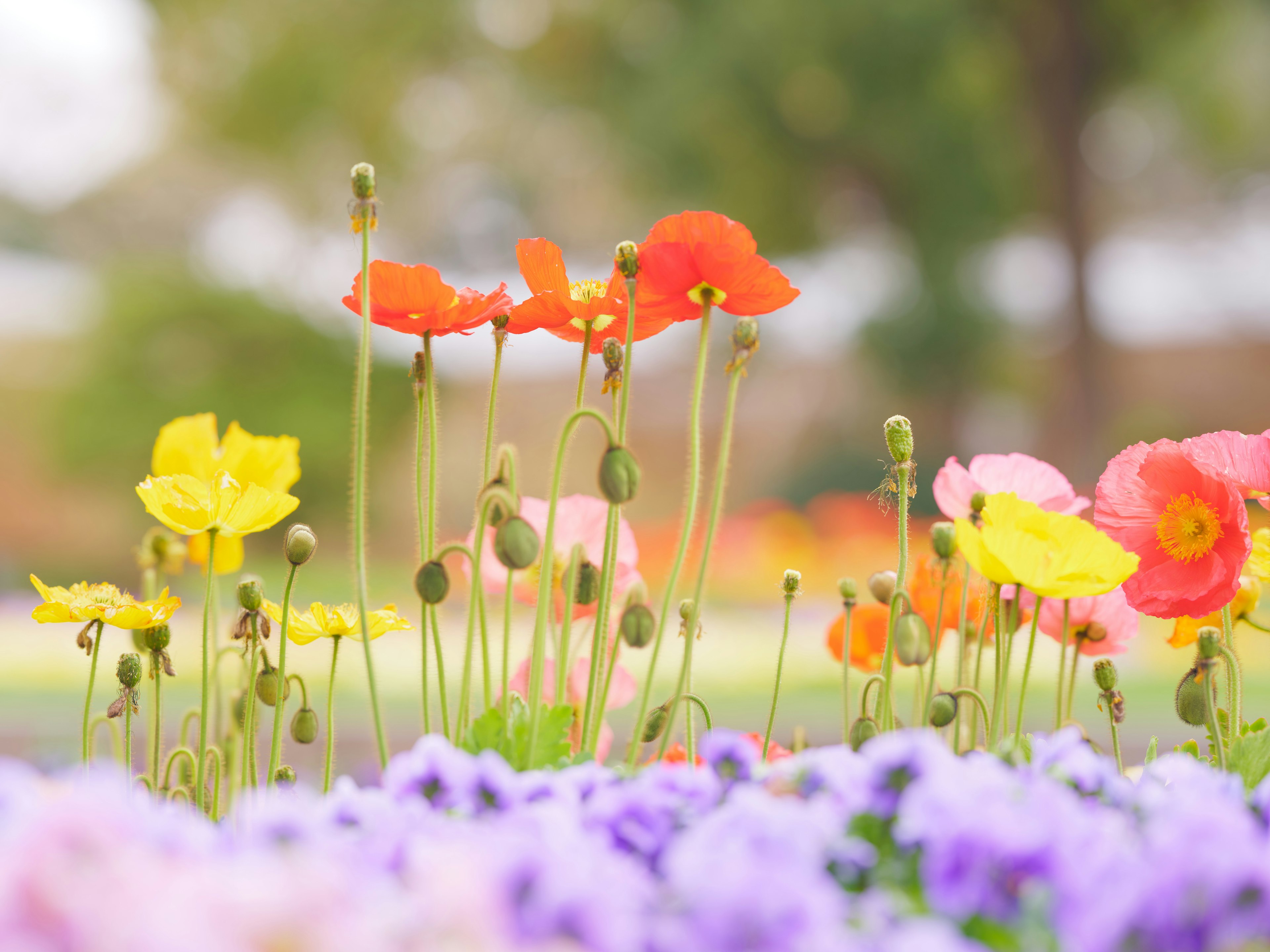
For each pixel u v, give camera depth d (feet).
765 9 56.13
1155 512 4.94
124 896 2.50
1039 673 19.93
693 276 4.46
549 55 67.41
